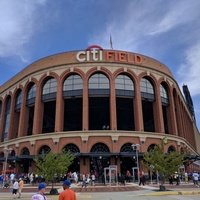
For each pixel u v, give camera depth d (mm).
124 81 48156
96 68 47250
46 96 48781
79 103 52125
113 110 44625
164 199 19188
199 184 35906
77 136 42750
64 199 7035
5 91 60938
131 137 43500
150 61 51344
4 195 24812
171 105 52125
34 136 45406
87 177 36125
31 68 52812
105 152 41281
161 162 26625
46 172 25250
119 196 21797
